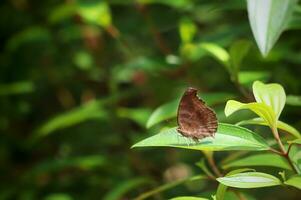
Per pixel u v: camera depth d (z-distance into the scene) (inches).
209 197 56.0
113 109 75.8
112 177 78.2
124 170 78.4
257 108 47.7
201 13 79.0
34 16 95.9
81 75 90.6
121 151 84.4
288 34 69.6
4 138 92.9
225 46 66.4
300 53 70.6
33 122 95.7
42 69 94.1
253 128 63.2
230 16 81.6
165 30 80.4
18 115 94.5
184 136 48.1
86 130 87.0
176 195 73.3
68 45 92.4
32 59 94.6
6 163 91.7
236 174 47.6
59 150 89.0
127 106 86.0
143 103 83.9
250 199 55.2
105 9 68.8
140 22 82.3
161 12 81.0
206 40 64.2
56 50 93.0
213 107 62.4
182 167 80.6
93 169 80.4
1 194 84.4
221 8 63.7
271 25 47.9
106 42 88.2
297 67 75.4
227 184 47.3
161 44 71.8
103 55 86.0
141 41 86.7
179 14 79.9
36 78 94.8
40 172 78.0
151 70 67.6
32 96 95.0
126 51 85.4
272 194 76.3
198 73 73.4
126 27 83.5
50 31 91.4
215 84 73.7
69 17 90.3
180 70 66.6
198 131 48.1
